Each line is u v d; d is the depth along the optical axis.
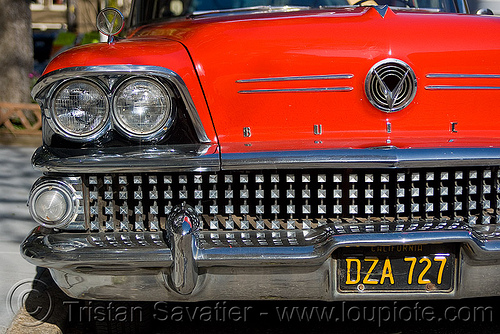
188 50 2.41
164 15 3.41
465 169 2.34
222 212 2.39
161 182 2.37
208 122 2.39
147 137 2.33
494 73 2.44
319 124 2.40
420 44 2.40
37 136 8.91
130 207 2.38
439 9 3.31
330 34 2.41
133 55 2.32
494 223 2.37
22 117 9.02
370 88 2.37
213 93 2.39
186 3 3.34
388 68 2.38
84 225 2.34
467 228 2.22
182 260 2.17
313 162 2.22
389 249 2.27
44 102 2.35
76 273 2.30
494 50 2.44
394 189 2.33
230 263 2.19
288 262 2.18
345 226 2.25
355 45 2.38
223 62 2.39
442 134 2.42
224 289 2.31
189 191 2.38
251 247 2.21
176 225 2.17
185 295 2.31
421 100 2.40
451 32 2.44
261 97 2.40
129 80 2.31
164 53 2.36
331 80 2.38
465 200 2.37
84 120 2.32
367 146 2.27
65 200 2.31
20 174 6.75
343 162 2.22
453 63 2.41
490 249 2.21
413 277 2.29
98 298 2.37
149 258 2.20
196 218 2.21
